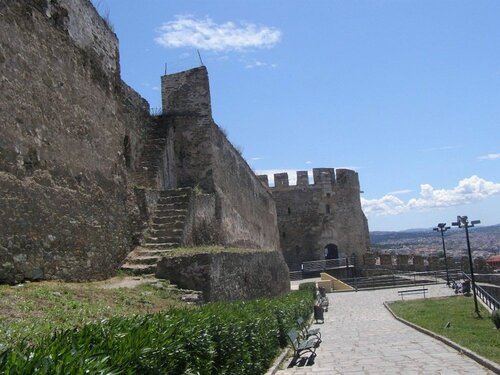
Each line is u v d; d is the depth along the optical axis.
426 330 14.70
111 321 4.77
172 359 4.71
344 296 32.50
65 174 11.44
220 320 6.79
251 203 29.95
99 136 13.65
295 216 56.81
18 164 9.59
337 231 57.03
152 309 9.61
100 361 3.39
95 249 12.45
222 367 6.55
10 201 9.20
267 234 36.22
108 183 13.88
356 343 13.58
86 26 13.44
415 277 39.16
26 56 10.28
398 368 9.35
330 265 52.44
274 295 21.56
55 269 10.52
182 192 16.83
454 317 18.00
